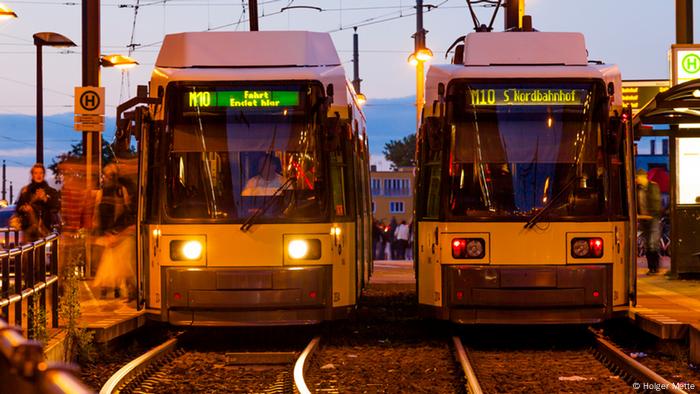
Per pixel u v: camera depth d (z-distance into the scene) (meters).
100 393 11.43
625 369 13.81
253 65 17.52
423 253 17.39
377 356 16.05
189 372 14.54
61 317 15.05
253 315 16.52
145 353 15.05
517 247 16.55
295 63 17.59
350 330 19.34
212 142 16.80
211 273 16.55
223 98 16.84
